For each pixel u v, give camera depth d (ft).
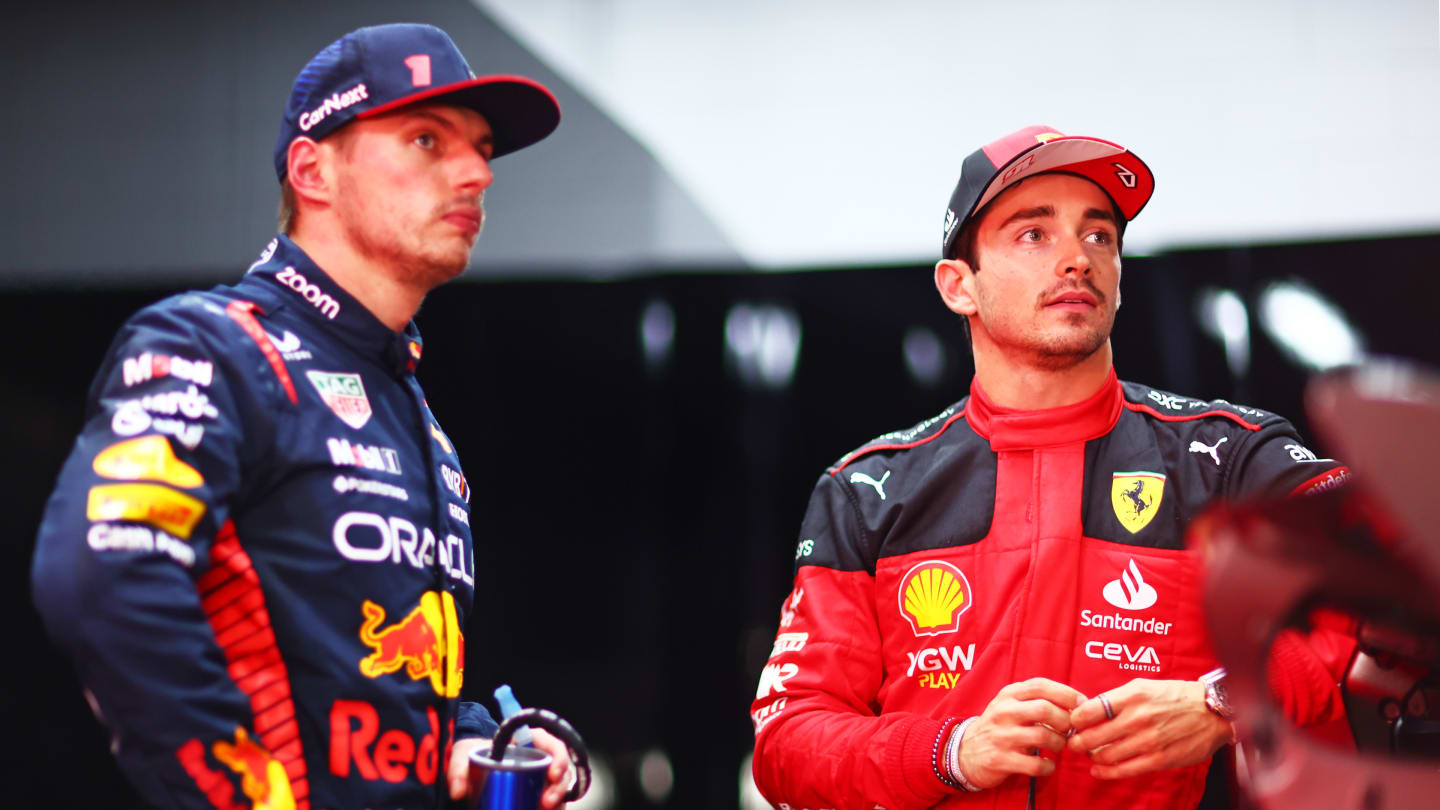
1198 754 16.33
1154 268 40.86
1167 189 38.60
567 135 43.65
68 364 49.32
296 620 14.53
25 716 50.26
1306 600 9.06
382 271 16.62
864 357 46.37
